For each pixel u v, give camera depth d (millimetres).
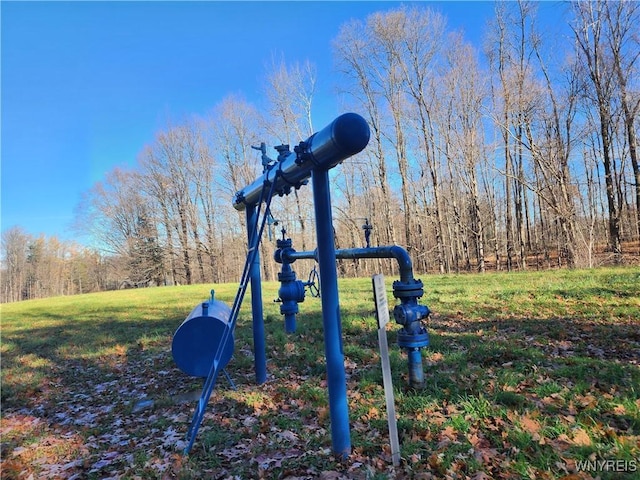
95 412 4238
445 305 8219
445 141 25344
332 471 2537
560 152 20109
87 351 7172
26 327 11211
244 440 3109
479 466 2428
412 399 3406
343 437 2729
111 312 13031
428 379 3846
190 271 40125
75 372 5973
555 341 5043
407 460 2586
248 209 4562
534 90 19906
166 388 4738
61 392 5082
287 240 4656
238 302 3455
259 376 4461
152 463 2889
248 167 33812
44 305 18562
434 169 25000
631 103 18453
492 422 2984
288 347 5785
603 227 27219
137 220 42438
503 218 34312
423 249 28766
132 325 9781
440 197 27297
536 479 2266
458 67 24109
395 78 25312
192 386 4676
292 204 27141
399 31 24562
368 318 7309
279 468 2643
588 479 2217
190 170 39062
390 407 2520
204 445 3045
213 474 2664
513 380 3697
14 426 4023
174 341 4234
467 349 4887
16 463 3123
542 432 2742
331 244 2791
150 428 3596
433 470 2453
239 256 40500
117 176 42406
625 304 6703
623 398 3168
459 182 27188
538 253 32094
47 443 3525
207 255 40062
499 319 6547
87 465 3023
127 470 2824
